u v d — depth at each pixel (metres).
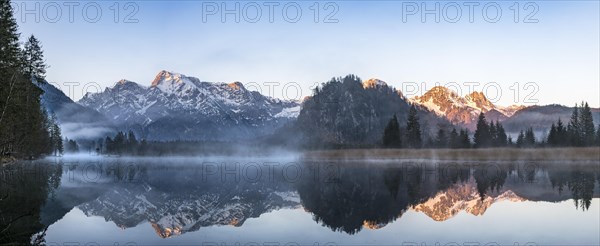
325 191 35.25
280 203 28.66
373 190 35.66
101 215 23.83
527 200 28.98
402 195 32.19
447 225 20.73
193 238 18.09
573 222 21.22
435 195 32.06
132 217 23.52
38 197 30.08
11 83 41.19
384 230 19.69
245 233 19.22
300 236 18.48
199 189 38.28
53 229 19.72
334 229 20.02
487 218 22.56
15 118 44.62
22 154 64.69
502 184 39.78
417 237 18.12
